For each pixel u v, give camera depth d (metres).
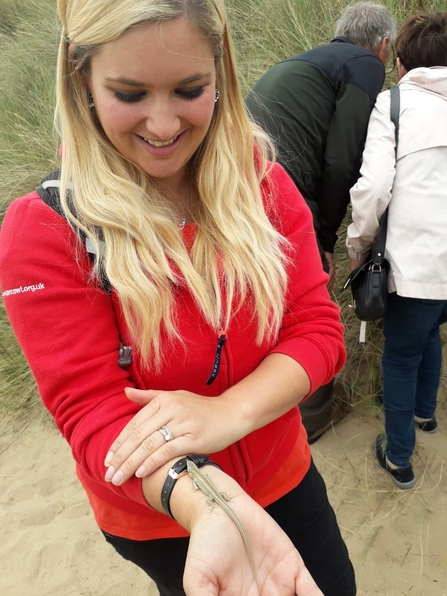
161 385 1.12
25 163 4.00
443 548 2.27
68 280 1.02
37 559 2.51
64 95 1.03
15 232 1.01
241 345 1.16
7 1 6.39
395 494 2.51
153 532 1.25
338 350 1.25
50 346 1.01
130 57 0.89
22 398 3.31
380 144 2.10
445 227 2.01
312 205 2.48
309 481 1.46
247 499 0.90
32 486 2.86
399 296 2.19
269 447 1.27
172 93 0.95
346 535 2.37
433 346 2.50
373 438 2.77
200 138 1.06
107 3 0.86
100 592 2.35
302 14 3.68
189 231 1.15
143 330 1.05
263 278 1.13
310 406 2.68
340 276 3.06
